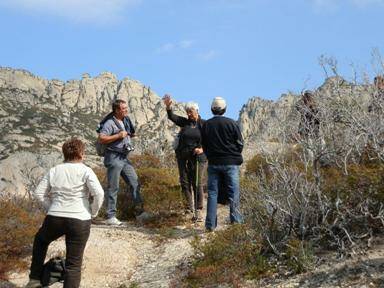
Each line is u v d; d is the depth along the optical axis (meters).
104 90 144.12
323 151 6.49
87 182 5.12
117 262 6.61
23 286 5.86
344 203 5.83
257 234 6.00
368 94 7.01
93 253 6.77
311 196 6.02
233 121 7.16
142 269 6.38
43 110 110.19
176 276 5.80
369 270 4.72
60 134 94.81
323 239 5.68
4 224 6.55
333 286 4.61
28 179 11.13
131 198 9.20
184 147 8.40
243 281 5.24
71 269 5.04
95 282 6.00
